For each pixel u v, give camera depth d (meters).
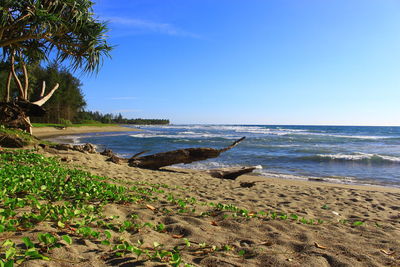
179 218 3.65
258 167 13.90
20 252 1.98
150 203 4.36
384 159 16.45
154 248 2.50
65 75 50.94
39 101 12.19
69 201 3.78
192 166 13.77
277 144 28.36
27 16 8.43
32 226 2.55
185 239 2.70
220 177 10.19
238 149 22.75
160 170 10.77
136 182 6.62
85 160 9.23
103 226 2.95
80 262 2.00
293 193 7.10
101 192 4.33
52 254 2.04
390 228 3.88
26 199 3.42
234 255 2.54
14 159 6.91
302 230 3.46
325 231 3.50
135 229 3.03
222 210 4.33
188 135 44.78
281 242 2.97
